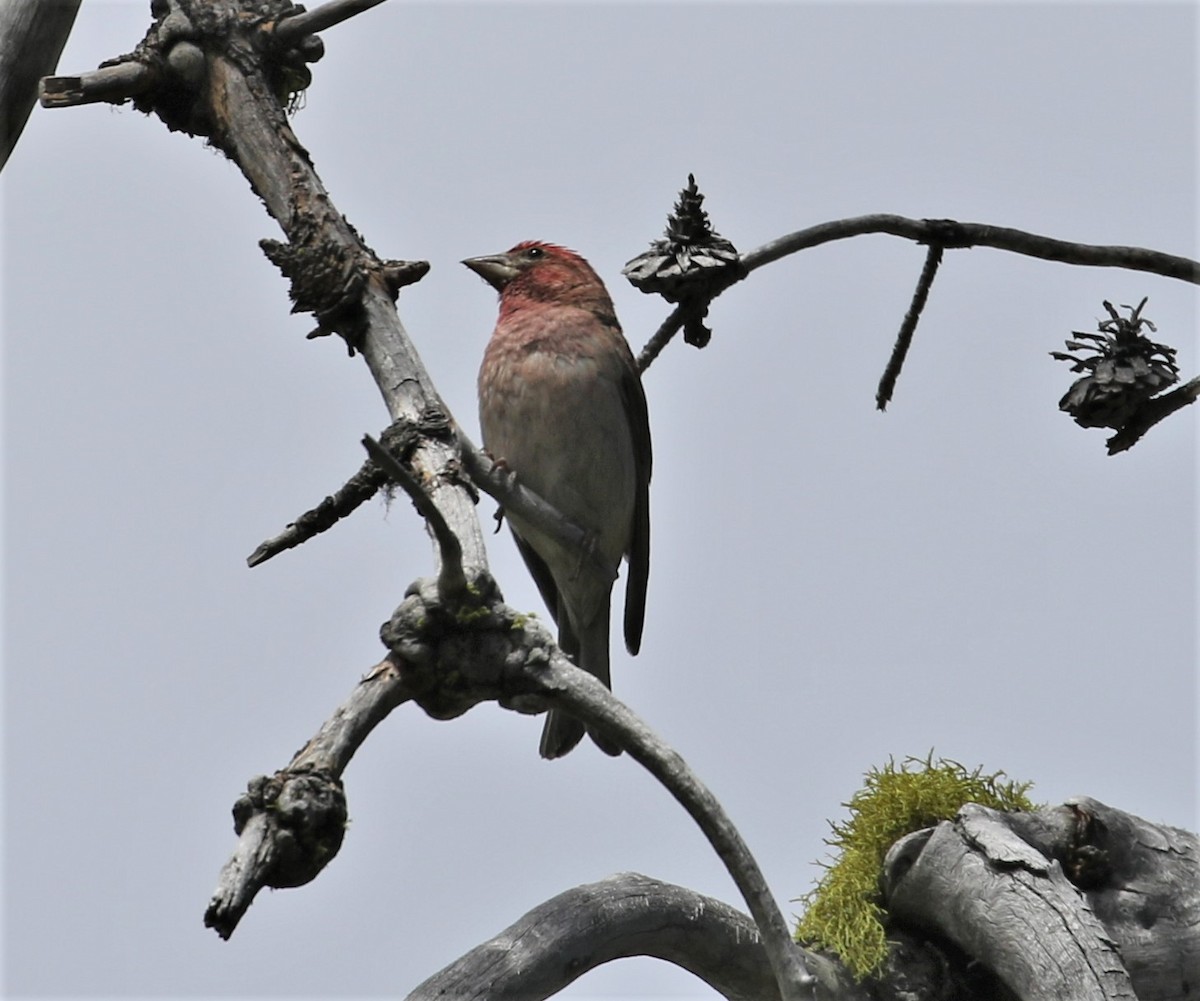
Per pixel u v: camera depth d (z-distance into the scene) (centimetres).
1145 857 716
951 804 740
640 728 557
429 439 648
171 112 804
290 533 646
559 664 558
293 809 484
